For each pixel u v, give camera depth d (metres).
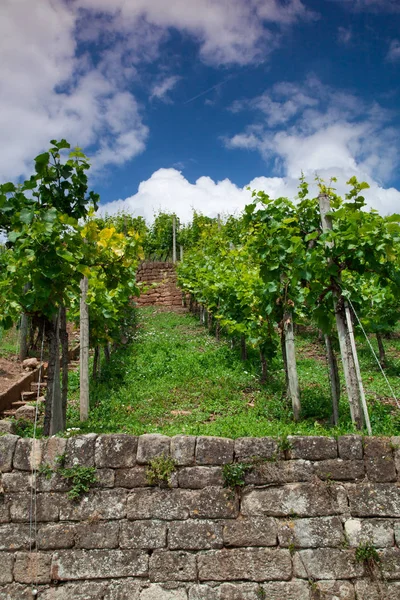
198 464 4.45
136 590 4.20
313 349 12.66
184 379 9.51
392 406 7.57
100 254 6.12
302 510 4.32
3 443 4.57
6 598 4.25
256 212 7.05
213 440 4.48
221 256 14.55
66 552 4.32
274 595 4.14
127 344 13.77
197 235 27.98
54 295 5.66
